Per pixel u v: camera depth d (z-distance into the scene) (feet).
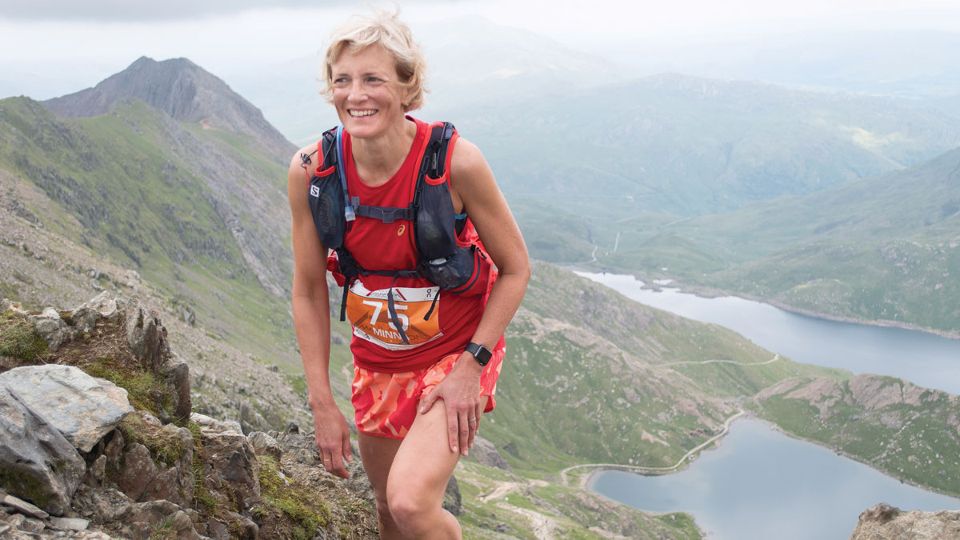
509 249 16.93
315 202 16.46
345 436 18.69
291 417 149.89
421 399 17.44
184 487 20.95
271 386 191.31
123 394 19.99
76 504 17.29
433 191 15.85
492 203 16.40
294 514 26.45
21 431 16.52
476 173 16.02
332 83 15.81
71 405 18.86
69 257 244.01
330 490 32.78
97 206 596.29
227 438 24.80
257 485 25.20
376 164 15.90
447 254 16.48
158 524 18.16
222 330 508.94
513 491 479.82
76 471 17.37
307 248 17.93
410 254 16.51
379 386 18.20
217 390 125.29
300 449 37.81
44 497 16.38
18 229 236.02
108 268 266.57
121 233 597.93
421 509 15.47
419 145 15.87
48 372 19.61
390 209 15.99
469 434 16.48
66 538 15.83
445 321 17.29
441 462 15.97
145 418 21.44
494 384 17.34
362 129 15.24
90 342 23.34
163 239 652.89
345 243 16.76
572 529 412.57
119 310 24.50
